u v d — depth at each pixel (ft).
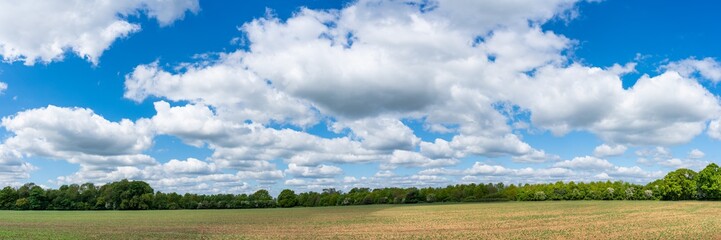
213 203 552.41
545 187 553.64
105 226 216.95
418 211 320.09
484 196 594.65
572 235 146.61
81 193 532.73
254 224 222.28
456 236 149.59
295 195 595.88
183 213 387.55
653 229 156.66
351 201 581.94
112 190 519.19
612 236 140.87
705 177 401.08
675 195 421.18
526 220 212.43
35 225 226.38
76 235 168.35
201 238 155.22
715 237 130.52
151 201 524.11
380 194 596.70
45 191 522.88
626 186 492.95
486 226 184.34
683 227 159.84
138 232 180.96
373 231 171.83
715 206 298.56
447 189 611.47
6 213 394.93
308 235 160.56
